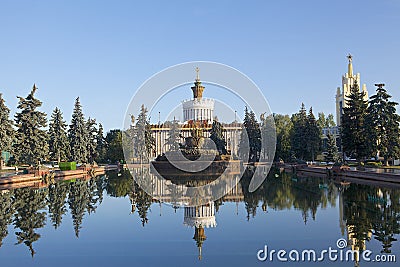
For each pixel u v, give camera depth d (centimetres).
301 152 5616
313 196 1919
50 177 3241
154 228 1223
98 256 908
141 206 1717
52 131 4953
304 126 5547
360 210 1455
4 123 4059
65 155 5081
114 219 1390
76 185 2767
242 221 1315
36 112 4047
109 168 5581
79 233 1155
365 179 2791
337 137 6944
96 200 1925
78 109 5372
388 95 3816
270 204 1692
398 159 3959
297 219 1320
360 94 4316
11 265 846
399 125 3866
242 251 936
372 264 821
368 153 3881
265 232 1134
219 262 852
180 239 1070
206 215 1446
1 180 2627
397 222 1225
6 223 1320
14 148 3988
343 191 2088
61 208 1655
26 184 2834
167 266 826
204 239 1064
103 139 6619
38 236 1120
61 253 937
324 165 4556
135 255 913
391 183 2405
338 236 1061
